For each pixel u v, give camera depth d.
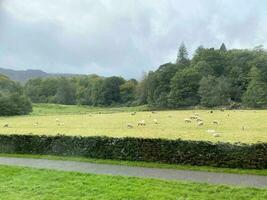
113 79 159.00
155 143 24.91
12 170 22.34
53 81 178.00
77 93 168.12
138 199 16.62
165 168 23.27
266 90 114.75
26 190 18.22
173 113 72.94
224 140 25.69
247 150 22.55
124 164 24.58
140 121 48.62
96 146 26.59
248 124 44.12
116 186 18.52
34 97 170.50
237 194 17.03
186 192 17.39
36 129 39.78
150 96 137.75
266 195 16.86
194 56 150.12
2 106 86.38
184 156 23.98
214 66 139.50
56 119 58.72
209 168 22.81
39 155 28.17
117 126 42.97
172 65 142.75
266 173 21.39
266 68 124.81
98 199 16.72
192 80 122.94
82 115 73.38
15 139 29.28
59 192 17.81
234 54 143.50
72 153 27.36
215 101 117.62
